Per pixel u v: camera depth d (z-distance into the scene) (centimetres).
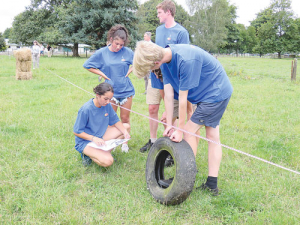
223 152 397
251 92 886
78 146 340
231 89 276
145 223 239
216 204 268
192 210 260
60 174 314
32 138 427
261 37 6153
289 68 2075
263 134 486
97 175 323
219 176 328
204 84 263
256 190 292
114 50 388
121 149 399
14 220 239
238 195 277
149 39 596
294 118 579
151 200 277
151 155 299
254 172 343
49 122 504
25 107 627
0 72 1310
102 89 310
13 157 362
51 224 234
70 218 240
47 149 388
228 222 246
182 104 255
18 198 269
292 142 443
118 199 272
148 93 402
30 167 336
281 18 5872
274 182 315
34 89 870
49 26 3694
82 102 685
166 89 307
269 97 805
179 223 242
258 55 7519
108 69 397
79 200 269
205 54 257
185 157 254
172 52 242
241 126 521
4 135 435
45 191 279
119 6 2884
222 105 268
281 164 367
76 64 1830
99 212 255
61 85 939
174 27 371
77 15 2950
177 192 251
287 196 285
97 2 2825
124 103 409
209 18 4869
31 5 3728
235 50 7912
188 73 241
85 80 1076
